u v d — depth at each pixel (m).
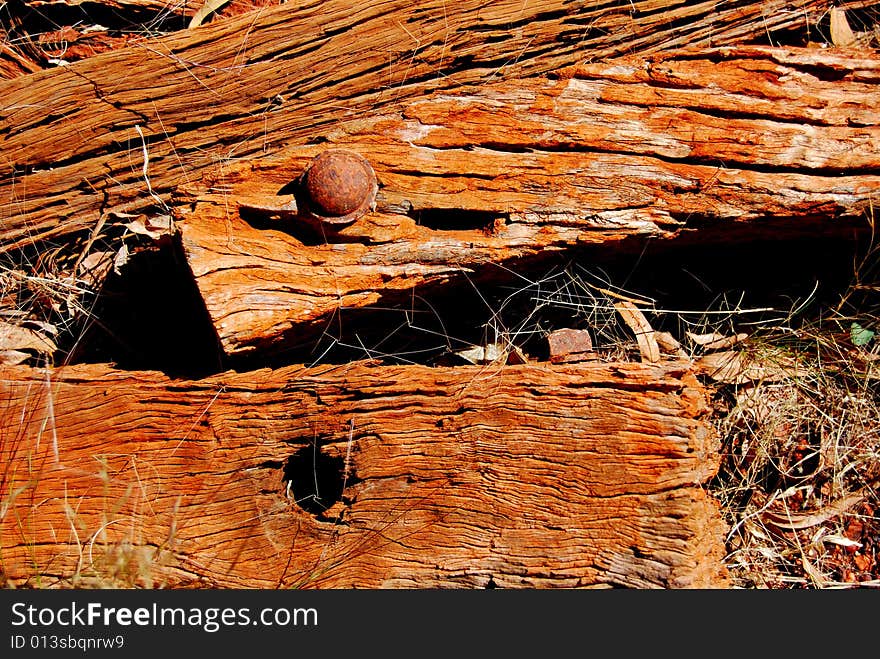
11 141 1.56
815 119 1.54
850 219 1.54
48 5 1.61
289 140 1.56
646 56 1.56
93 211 1.58
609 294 1.59
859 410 1.61
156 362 1.58
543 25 1.57
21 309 1.60
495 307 1.59
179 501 1.50
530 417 1.49
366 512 1.49
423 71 1.57
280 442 1.50
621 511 1.47
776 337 1.62
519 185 1.53
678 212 1.53
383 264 1.52
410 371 1.50
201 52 1.56
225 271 1.50
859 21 1.62
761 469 1.61
